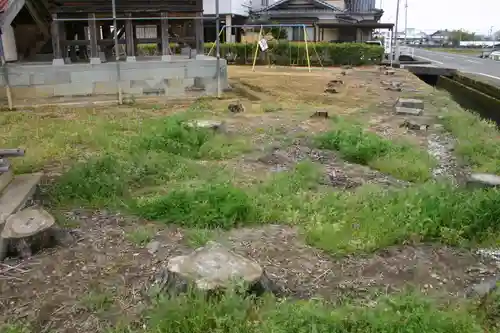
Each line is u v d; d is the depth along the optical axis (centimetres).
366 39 3881
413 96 1543
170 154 788
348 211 566
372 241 496
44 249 484
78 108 1265
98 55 1341
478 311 382
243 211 552
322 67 2644
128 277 436
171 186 647
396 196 596
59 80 1291
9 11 1242
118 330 359
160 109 1252
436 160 823
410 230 522
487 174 684
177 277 388
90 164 694
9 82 1254
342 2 3909
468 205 551
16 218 497
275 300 389
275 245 498
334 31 3550
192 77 1410
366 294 413
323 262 469
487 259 484
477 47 7712
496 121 1445
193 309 357
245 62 2831
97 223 546
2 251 468
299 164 749
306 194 623
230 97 1430
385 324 341
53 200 598
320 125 1064
